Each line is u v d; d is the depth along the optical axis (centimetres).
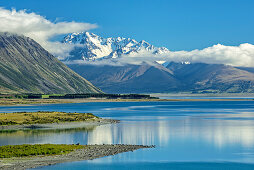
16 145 9750
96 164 8194
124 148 10125
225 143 11425
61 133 13175
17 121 16338
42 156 8631
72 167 7850
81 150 9488
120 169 7900
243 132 14138
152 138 12294
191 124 17412
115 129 14762
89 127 15362
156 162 8656
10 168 7500
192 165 8431
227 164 8550
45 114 19088
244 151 10100
